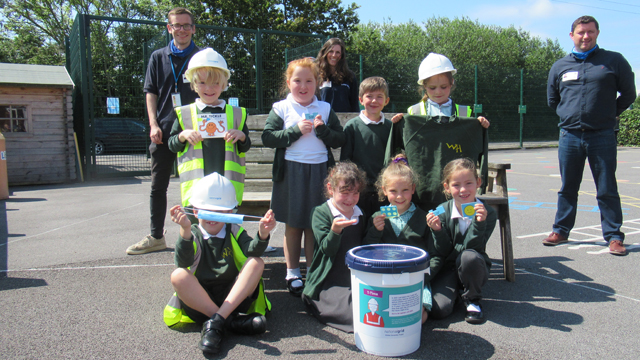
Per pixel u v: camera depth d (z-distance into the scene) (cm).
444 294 289
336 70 488
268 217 253
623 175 1067
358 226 310
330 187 307
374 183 344
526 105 2081
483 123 335
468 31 3400
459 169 299
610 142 438
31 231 538
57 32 3064
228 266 275
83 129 1134
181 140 331
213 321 244
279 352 241
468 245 295
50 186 983
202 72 321
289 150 338
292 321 284
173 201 751
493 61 3322
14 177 991
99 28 1080
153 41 1038
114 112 1084
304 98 342
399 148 352
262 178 443
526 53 3622
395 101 1764
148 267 392
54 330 267
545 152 1866
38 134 1010
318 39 1251
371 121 352
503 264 367
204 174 330
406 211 314
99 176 1098
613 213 439
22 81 973
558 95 478
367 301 237
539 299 320
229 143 332
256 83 1141
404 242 308
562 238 470
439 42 3388
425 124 333
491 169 381
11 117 987
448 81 352
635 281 356
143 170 1153
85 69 1040
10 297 320
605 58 438
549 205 705
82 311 296
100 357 235
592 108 438
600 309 301
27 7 2995
